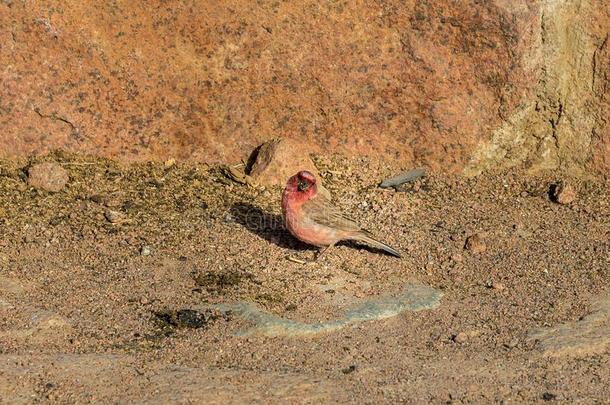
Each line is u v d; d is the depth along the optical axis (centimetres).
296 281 1652
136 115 1952
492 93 1964
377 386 1366
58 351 1434
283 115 1975
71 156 1952
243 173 1962
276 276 1666
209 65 1938
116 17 1908
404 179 1970
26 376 1355
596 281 1689
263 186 1930
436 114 1972
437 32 1933
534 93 1970
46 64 1914
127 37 1919
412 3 1919
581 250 1788
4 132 1934
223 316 1534
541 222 1886
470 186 1983
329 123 1986
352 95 1969
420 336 1513
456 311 1587
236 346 1463
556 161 2012
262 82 1953
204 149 1978
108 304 1560
